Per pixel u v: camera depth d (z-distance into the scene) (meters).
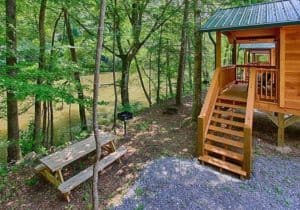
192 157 7.55
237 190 6.12
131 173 6.82
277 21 7.13
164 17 12.99
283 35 7.61
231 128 8.59
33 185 6.65
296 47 7.50
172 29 14.65
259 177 6.62
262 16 8.08
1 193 6.46
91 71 10.70
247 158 6.56
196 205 5.63
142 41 13.27
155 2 12.69
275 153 7.88
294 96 7.71
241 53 23.95
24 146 10.59
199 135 7.37
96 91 4.08
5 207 5.96
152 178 6.48
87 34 11.46
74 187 6.00
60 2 9.52
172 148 8.13
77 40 11.97
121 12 11.53
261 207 5.63
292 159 7.55
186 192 6.01
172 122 10.79
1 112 10.71
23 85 6.73
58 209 5.71
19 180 6.96
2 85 6.68
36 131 10.74
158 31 14.80
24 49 7.50
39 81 7.66
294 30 7.46
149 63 17.88
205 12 13.26
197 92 10.05
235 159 6.97
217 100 8.82
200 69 9.92
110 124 11.20
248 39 9.83
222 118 8.65
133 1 11.50
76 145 7.11
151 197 5.89
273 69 8.11
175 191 6.04
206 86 18.84
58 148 9.02
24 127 14.21
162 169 6.84
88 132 10.53
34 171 7.26
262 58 27.81
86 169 6.58
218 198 5.84
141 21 12.59
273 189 6.22
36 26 11.27
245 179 6.57
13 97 8.14
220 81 9.04
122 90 13.40
